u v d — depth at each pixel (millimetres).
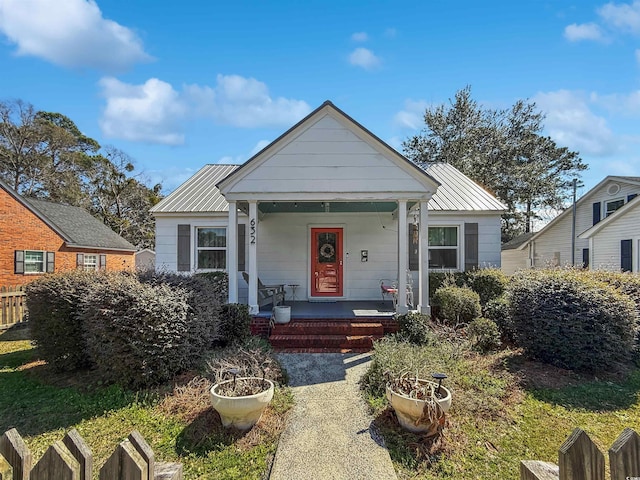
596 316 5824
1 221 15344
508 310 7121
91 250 20656
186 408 4543
